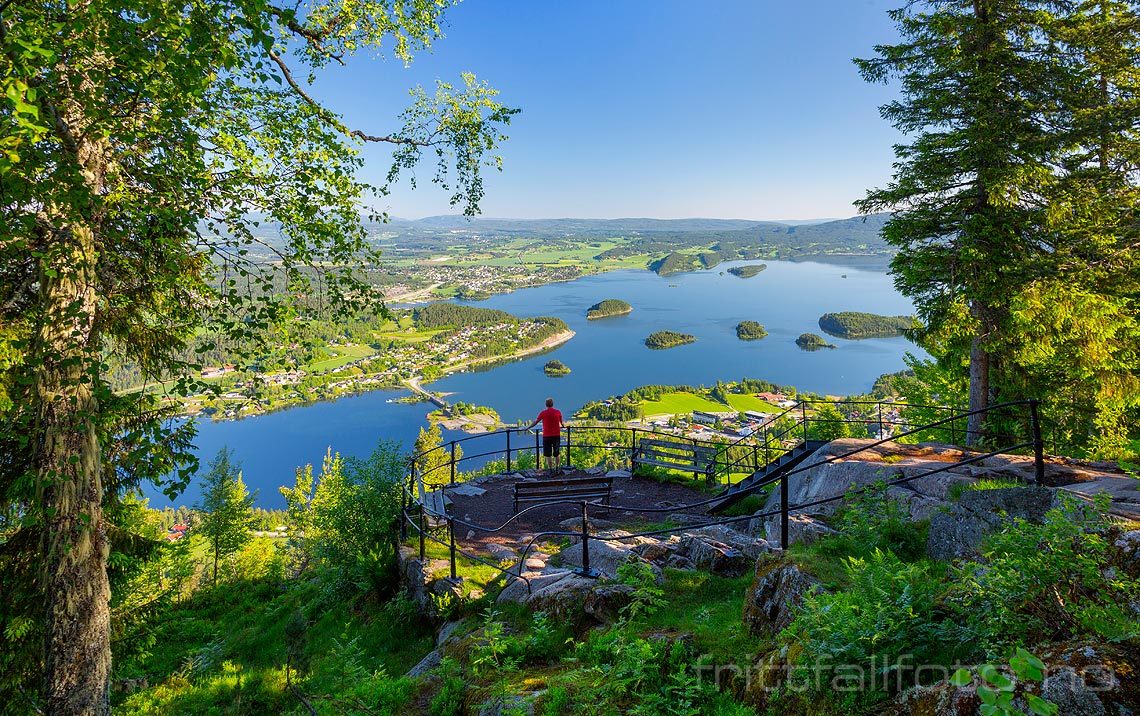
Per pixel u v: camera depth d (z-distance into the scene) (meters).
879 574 4.32
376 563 10.84
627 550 8.56
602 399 128.12
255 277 7.28
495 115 10.61
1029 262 12.37
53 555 5.90
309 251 8.03
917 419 19.95
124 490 7.81
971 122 12.91
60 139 5.60
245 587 18.53
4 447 6.96
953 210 13.70
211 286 7.43
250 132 7.70
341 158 8.59
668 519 11.65
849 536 6.86
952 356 16.16
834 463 10.48
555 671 5.89
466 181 10.88
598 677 5.15
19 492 6.58
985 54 12.68
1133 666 2.84
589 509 12.42
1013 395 14.23
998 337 13.01
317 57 9.59
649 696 4.59
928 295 14.03
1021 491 5.63
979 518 5.80
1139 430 13.67
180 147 6.19
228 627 14.12
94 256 5.95
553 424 14.32
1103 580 3.35
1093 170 12.76
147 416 6.73
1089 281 12.25
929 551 6.22
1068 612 3.41
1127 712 2.65
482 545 10.55
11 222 4.86
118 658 9.32
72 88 5.60
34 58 4.54
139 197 6.09
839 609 4.10
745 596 6.00
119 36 4.97
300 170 7.98
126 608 9.48
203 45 5.20
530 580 8.16
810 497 10.78
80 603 6.02
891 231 14.21
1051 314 11.62
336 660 8.86
